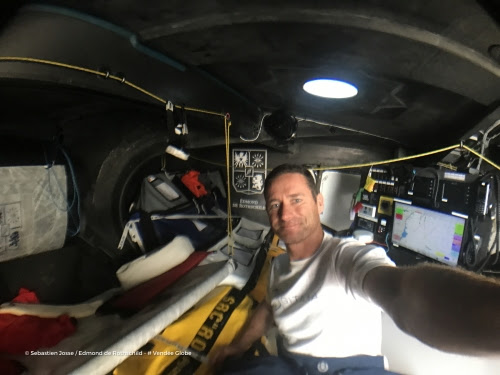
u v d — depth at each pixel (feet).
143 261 5.71
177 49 3.13
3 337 4.04
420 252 6.38
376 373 3.19
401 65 3.26
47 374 3.40
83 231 6.25
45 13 2.26
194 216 6.93
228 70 3.88
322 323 3.29
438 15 2.35
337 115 5.31
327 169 7.57
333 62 3.39
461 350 1.47
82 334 4.42
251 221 7.65
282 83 4.22
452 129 5.01
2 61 2.41
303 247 3.55
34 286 5.25
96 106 5.05
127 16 2.56
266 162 7.63
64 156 5.86
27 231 5.21
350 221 7.66
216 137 6.26
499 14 2.23
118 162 6.18
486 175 5.35
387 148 7.04
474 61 2.90
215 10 2.46
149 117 5.83
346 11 2.36
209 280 4.86
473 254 5.49
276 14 2.45
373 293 2.32
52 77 2.67
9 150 5.00
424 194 6.33
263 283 5.54
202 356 4.00
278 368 3.39
